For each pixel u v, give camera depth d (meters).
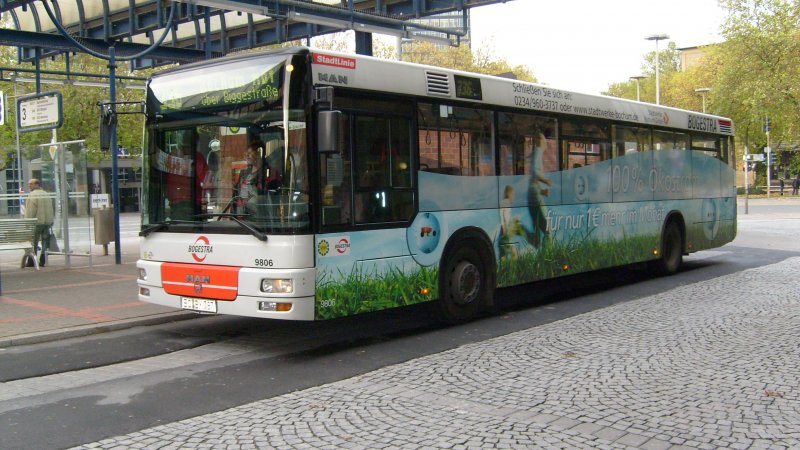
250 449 4.85
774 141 54.50
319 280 7.37
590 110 11.59
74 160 15.02
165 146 8.28
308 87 7.33
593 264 11.68
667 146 13.72
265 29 18.42
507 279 9.98
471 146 9.40
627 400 5.86
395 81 8.29
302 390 6.35
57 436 5.13
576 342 8.10
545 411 5.59
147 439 5.07
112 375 6.94
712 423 5.27
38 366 7.23
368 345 8.20
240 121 7.61
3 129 28.81
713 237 15.30
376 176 8.07
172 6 13.48
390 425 5.31
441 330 9.02
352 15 14.12
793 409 5.58
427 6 15.39
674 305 10.50
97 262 15.69
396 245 8.29
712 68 42.53
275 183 7.31
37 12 17.02
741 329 8.63
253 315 7.34
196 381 6.67
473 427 5.22
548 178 10.73
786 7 34.62
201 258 7.81
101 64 29.89
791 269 14.70
